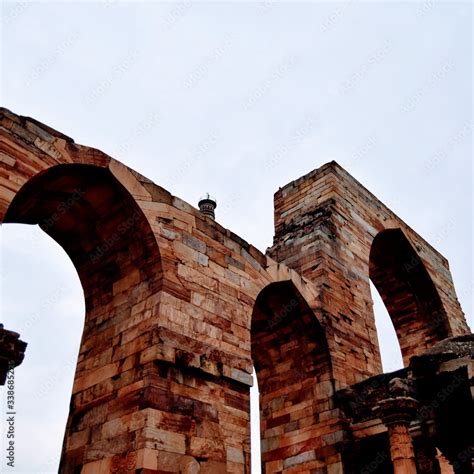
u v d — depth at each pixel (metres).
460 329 28.00
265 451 18.20
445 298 28.41
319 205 23.17
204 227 15.38
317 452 16.66
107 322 14.09
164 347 12.15
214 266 14.95
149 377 11.59
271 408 18.81
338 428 16.47
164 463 10.77
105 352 13.44
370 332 20.77
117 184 13.69
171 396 11.73
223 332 14.01
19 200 13.34
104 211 14.34
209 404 12.47
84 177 13.49
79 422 12.74
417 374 14.16
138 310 13.28
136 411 11.34
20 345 9.85
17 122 12.17
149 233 13.73
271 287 17.80
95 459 11.61
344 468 15.75
